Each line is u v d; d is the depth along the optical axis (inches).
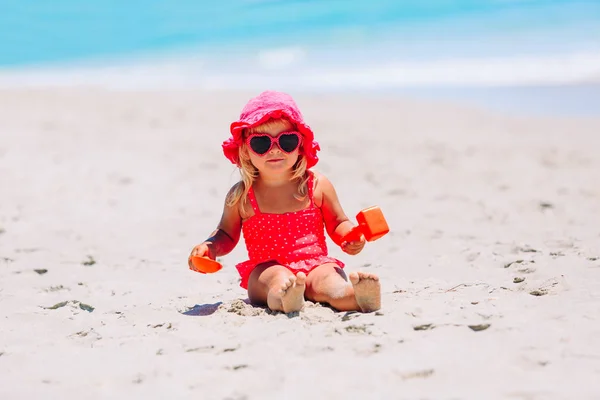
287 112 163.3
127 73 746.2
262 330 148.1
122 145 416.2
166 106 540.1
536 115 467.8
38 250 234.7
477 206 277.3
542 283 172.4
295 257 167.8
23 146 414.3
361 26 820.0
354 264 210.5
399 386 121.0
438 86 575.2
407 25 791.7
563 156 361.1
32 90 636.1
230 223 173.2
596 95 505.0
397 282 186.5
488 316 148.1
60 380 130.9
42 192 321.4
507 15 764.0
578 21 699.4
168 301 178.9
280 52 759.1
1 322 166.4
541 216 258.5
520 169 338.3
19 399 124.1
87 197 313.1
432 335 140.6
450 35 722.2
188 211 288.4
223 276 203.6
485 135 419.2
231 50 800.9
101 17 1144.2
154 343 146.0
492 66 608.1
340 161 365.1
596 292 162.2
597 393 115.4
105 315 169.0
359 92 577.6
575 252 202.1
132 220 276.8
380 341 138.4
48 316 169.8
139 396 123.0
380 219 157.3
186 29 968.9
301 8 972.6
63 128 466.0
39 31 1083.9
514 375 123.0
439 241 231.1
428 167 348.8
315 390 121.0
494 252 211.3
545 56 611.5
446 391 118.5
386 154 378.0
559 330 140.0
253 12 1005.2
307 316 154.5
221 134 442.3
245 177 169.2
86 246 241.3
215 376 128.3
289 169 169.3
